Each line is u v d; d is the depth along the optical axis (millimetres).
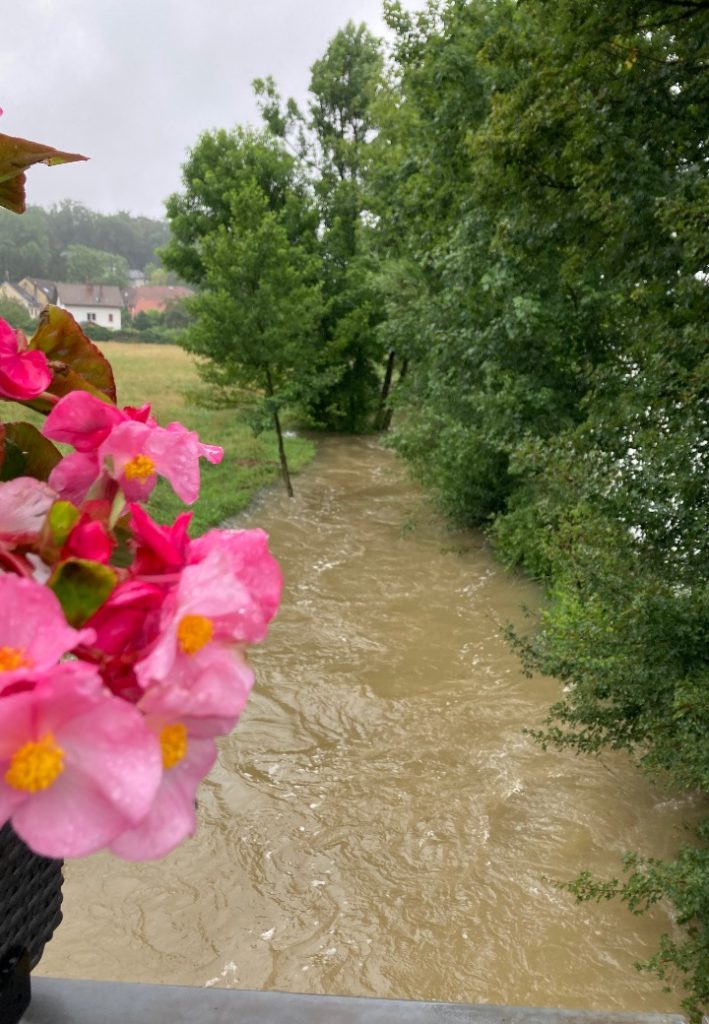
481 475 12820
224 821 6555
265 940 5371
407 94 13305
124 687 536
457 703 8438
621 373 6250
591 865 6039
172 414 23719
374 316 24250
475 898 5762
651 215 6668
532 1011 1241
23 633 477
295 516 15414
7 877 959
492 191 8383
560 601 8883
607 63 7199
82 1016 1140
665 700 5008
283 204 24094
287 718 8141
